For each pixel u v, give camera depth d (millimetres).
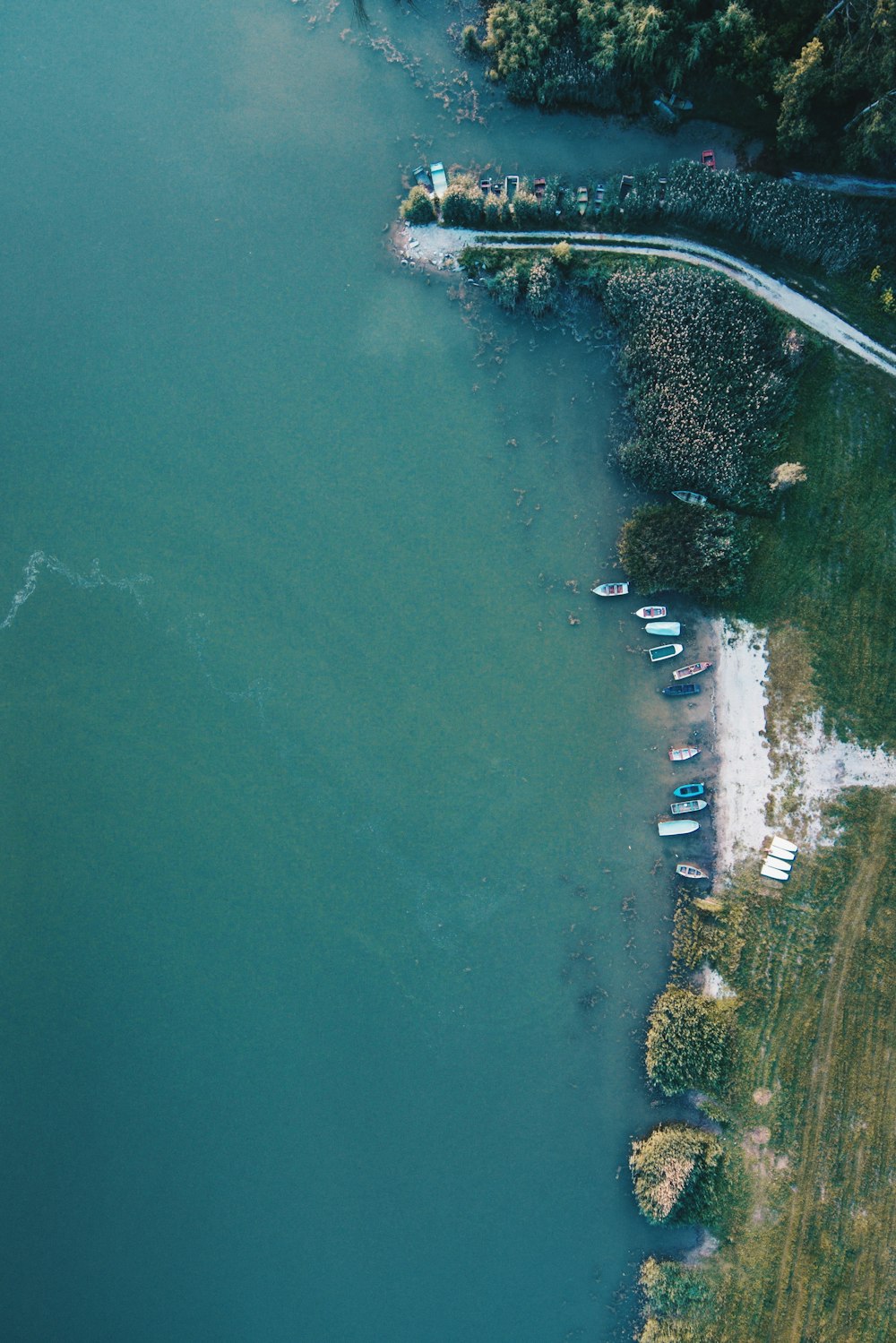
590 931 69062
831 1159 67438
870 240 66375
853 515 67938
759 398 67188
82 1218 69812
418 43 71375
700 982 68375
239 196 71688
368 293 70625
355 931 69625
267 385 70812
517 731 69688
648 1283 67125
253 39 72562
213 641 70750
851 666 68188
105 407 71375
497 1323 67875
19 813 70812
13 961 70500
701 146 68938
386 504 70250
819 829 68188
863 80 61219
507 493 69938
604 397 69688
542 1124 68688
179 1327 68938
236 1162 69375
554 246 68500
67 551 71125
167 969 70000
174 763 70562
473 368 70188
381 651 70188
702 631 69125
